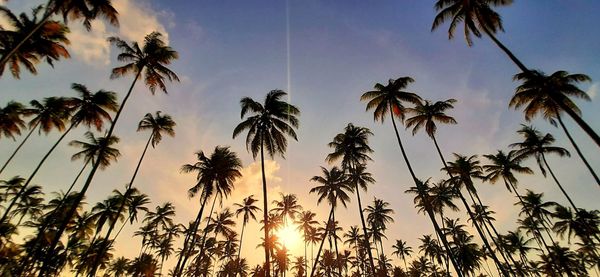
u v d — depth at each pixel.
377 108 29.91
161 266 53.34
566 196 34.84
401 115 28.88
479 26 21.30
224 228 53.69
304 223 57.91
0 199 38.75
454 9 22.33
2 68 22.73
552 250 48.03
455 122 30.69
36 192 40.59
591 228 39.78
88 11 22.36
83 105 29.00
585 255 47.75
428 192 46.75
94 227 41.41
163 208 49.75
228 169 34.16
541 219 44.41
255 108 24.81
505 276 29.23
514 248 53.12
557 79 28.16
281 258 49.72
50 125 32.66
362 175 38.25
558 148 35.38
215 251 60.84
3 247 35.34
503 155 40.50
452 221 54.47
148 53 27.11
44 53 23.14
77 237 40.59
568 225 43.22
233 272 65.19
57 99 31.88
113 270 51.88
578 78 27.53
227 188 34.94
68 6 21.36
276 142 24.75
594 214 42.06
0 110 31.00
